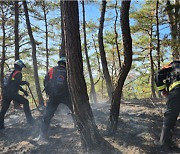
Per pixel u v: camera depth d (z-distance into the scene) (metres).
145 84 18.53
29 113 6.58
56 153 5.01
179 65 5.08
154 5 15.59
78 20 4.73
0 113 6.55
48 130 6.07
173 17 13.12
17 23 10.28
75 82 4.80
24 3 9.84
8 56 19.69
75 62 4.75
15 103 9.45
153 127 5.88
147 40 16.31
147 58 17.89
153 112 6.99
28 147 5.34
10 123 7.04
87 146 4.91
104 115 7.13
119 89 5.45
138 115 6.76
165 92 5.13
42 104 9.77
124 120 6.43
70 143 5.28
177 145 4.96
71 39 4.70
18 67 6.66
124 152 4.80
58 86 5.58
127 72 5.30
